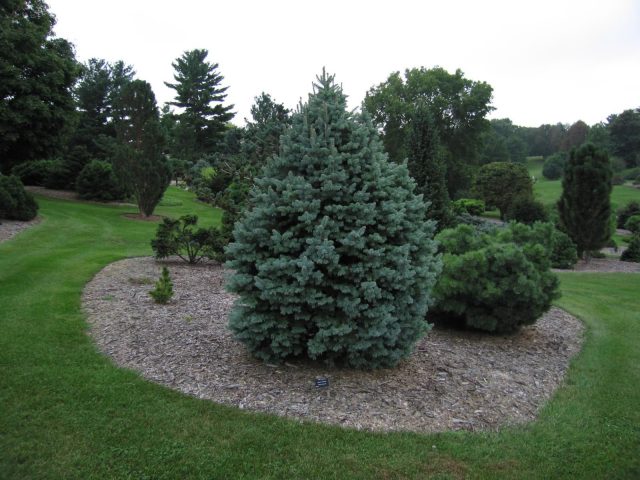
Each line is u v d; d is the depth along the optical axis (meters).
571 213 16.95
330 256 4.35
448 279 6.57
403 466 3.39
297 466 3.33
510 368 5.52
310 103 5.05
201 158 40.69
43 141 20.97
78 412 3.86
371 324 4.59
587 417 4.31
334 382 4.66
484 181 34.81
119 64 44.34
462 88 41.34
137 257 11.70
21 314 6.26
